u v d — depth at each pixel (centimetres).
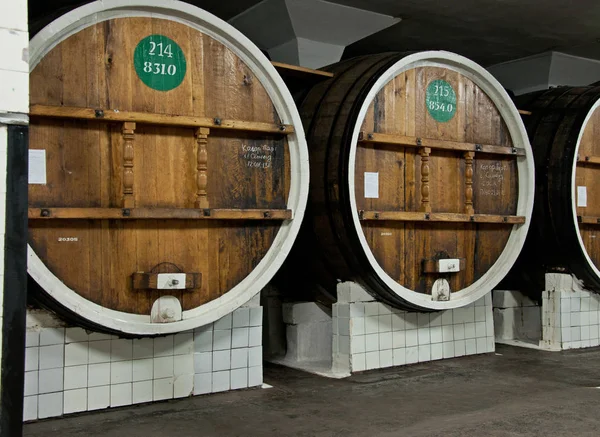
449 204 486
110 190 351
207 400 388
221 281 386
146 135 362
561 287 557
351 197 428
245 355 413
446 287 476
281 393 405
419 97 473
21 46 243
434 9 557
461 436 326
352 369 455
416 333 491
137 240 361
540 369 477
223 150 387
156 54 363
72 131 341
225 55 387
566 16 574
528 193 516
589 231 569
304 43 552
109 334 365
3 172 240
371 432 332
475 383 434
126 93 354
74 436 323
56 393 351
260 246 401
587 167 569
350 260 445
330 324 511
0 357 239
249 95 395
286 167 409
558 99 577
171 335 386
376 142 448
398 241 463
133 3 350
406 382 435
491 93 508
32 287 328
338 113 446
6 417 240
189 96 373
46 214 326
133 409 368
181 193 371
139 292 361
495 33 627
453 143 476
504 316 596
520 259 584
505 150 506
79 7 336
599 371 471
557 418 355
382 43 671
